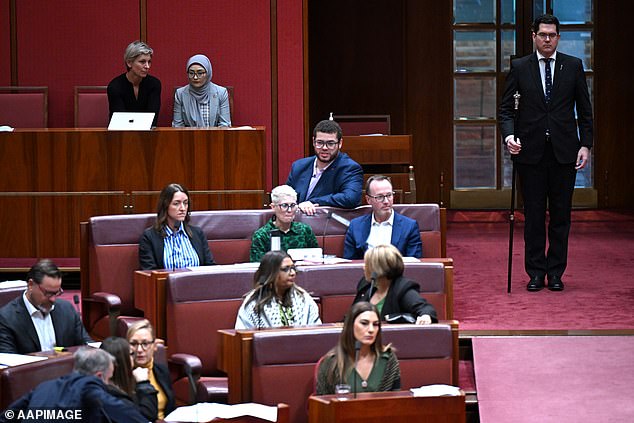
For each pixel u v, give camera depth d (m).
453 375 12.75
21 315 13.41
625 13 29.38
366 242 16.12
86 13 22.00
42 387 10.27
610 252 22.55
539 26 18.11
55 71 22.00
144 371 12.02
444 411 11.41
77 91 21.78
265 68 22.20
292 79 22.23
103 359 10.78
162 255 15.30
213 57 22.17
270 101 22.25
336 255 16.47
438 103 29.70
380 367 12.06
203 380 13.35
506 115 18.33
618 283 19.14
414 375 12.54
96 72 22.06
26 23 21.94
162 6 22.08
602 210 29.27
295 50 22.20
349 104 29.72
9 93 22.08
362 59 29.64
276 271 13.48
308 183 17.44
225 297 13.88
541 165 18.22
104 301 14.60
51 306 13.62
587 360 14.60
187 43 22.14
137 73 19.84
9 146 19.09
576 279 19.56
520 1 29.45
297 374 12.27
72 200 19.14
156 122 20.12
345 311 14.39
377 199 15.98
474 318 16.59
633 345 15.04
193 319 13.77
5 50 21.97
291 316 13.55
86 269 15.68
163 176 19.12
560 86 18.08
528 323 16.22
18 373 11.03
